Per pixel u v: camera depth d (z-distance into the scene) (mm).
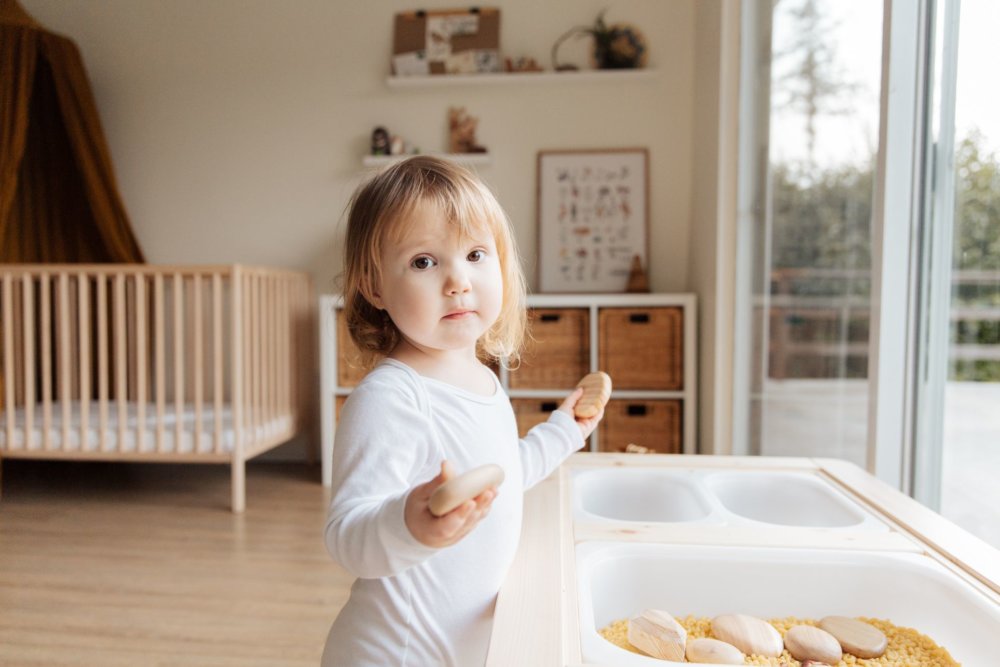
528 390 2699
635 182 3006
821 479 947
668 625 643
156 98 3221
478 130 3080
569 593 575
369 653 605
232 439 2430
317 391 3217
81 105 2875
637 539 724
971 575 639
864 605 692
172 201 3234
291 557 1958
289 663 1383
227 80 3191
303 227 3184
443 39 3035
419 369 661
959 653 613
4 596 1692
